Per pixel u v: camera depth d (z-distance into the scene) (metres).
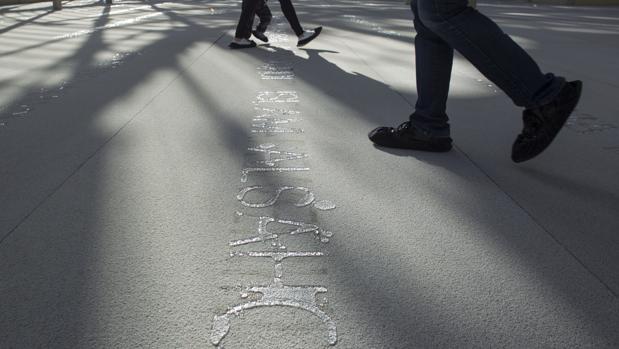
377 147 2.24
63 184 1.84
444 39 1.92
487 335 1.10
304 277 1.30
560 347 1.06
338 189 1.81
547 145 1.88
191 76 3.66
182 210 1.65
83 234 1.50
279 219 1.59
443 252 1.41
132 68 3.96
